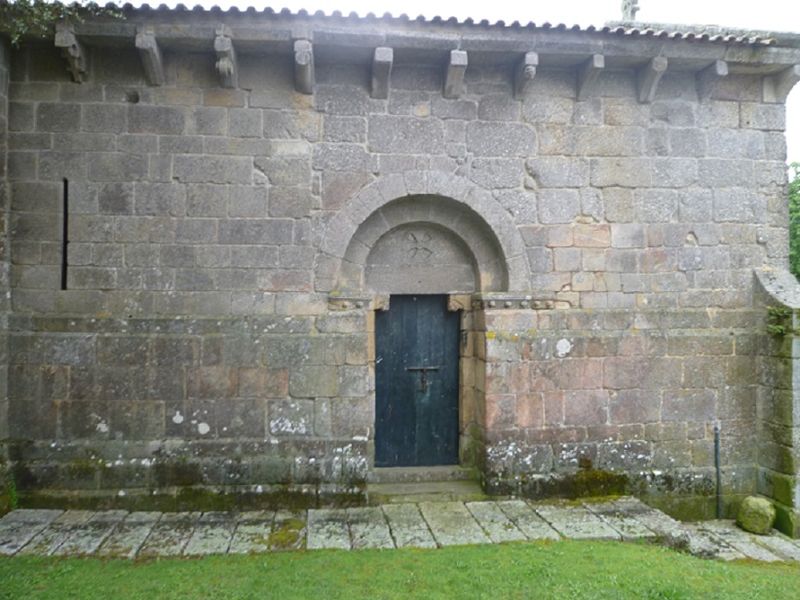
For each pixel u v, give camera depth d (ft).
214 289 22.50
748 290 25.21
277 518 21.16
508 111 24.03
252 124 22.75
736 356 24.89
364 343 23.08
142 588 15.39
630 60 23.53
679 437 24.52
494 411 23.62
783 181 25.54
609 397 24.21
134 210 22.20
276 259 22.77
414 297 25.44
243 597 14.94
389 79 23.06
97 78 22.09
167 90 22.35
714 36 22.84
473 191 23.72
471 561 17.22
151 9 20.36
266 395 22.57
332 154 23.09
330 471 22.58
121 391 22.02
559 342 24.03
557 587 15.57
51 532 19.44
